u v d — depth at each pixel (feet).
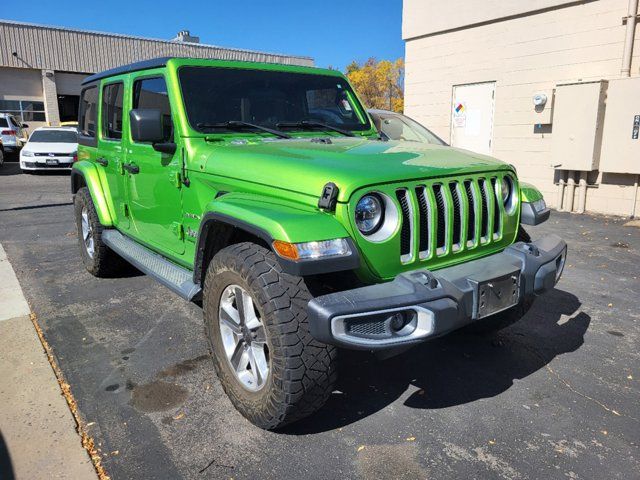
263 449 8.73
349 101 14.57
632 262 19.39
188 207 11.46
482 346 12.55
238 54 99.04
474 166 9.77
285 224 7.79
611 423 9.45
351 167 8.62
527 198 11.04
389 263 8.54
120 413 9.77
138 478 8.05
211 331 9.79
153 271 12.37
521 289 9.57
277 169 9.14
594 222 26.48
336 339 7.48
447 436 9.09
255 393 8.98
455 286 8.46
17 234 24.77
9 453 8.54
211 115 11.77
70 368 11.47
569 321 14.03
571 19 28.73
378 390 10.59
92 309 14.90
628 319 14.16
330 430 9.26
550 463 8.38
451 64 35.04
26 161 50.80
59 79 86.07
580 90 26.96
